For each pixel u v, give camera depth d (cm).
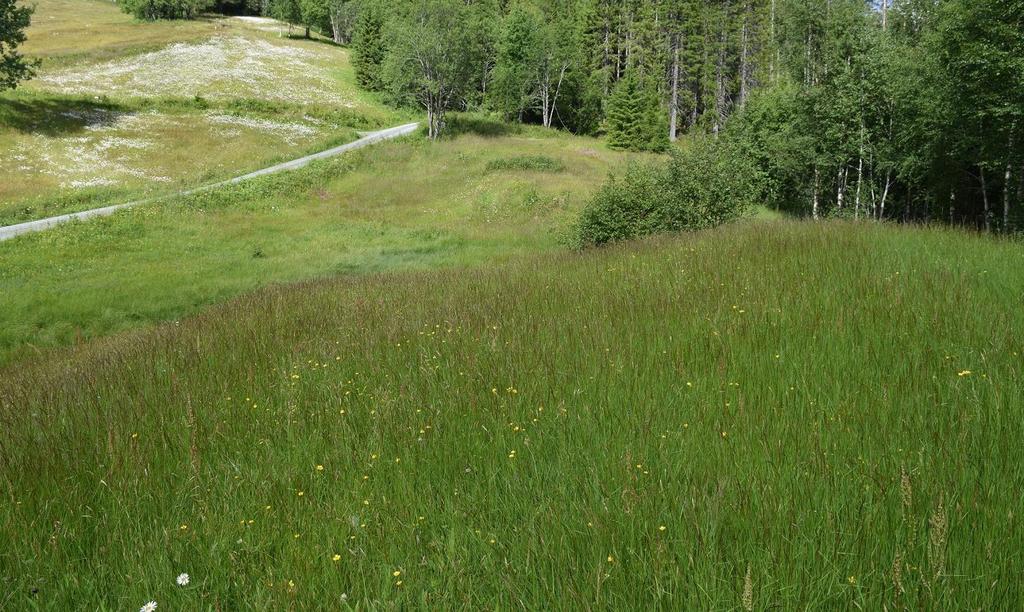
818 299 620
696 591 211
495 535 263
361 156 4650
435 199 3850
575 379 451
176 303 1798
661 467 300
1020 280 655
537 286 1001
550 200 3531
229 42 8112
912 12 3641
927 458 279
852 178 3650
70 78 5897
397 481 321
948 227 1338
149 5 9675
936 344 449
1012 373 373
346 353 620
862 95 3033
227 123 5259
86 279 1998
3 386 769
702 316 595
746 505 251
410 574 246
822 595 205
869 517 238
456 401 430
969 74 2180
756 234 1301
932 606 193
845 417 334
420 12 5444
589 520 257
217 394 510
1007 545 216
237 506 314
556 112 8019
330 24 10944
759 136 4084
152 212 3083
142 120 5028
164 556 272
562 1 8594
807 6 3544
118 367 675
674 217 1944
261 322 909
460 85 5547
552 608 215
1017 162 2198
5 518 312
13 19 4269
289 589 239
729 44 6656
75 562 279
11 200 3256
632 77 6231
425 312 867
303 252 2633
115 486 341
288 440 400
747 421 344
